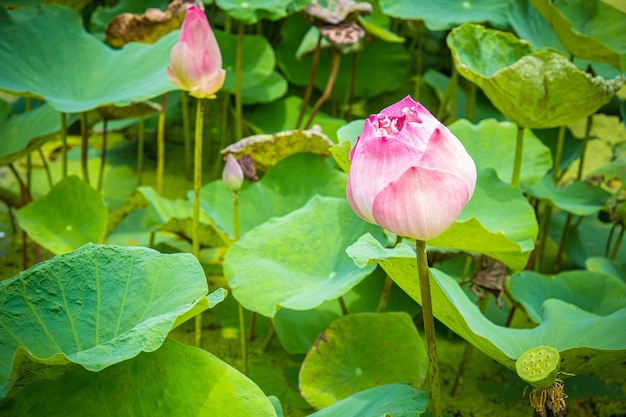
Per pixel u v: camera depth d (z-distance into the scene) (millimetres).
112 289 1242
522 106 1651
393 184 1122
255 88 2500
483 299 1816
